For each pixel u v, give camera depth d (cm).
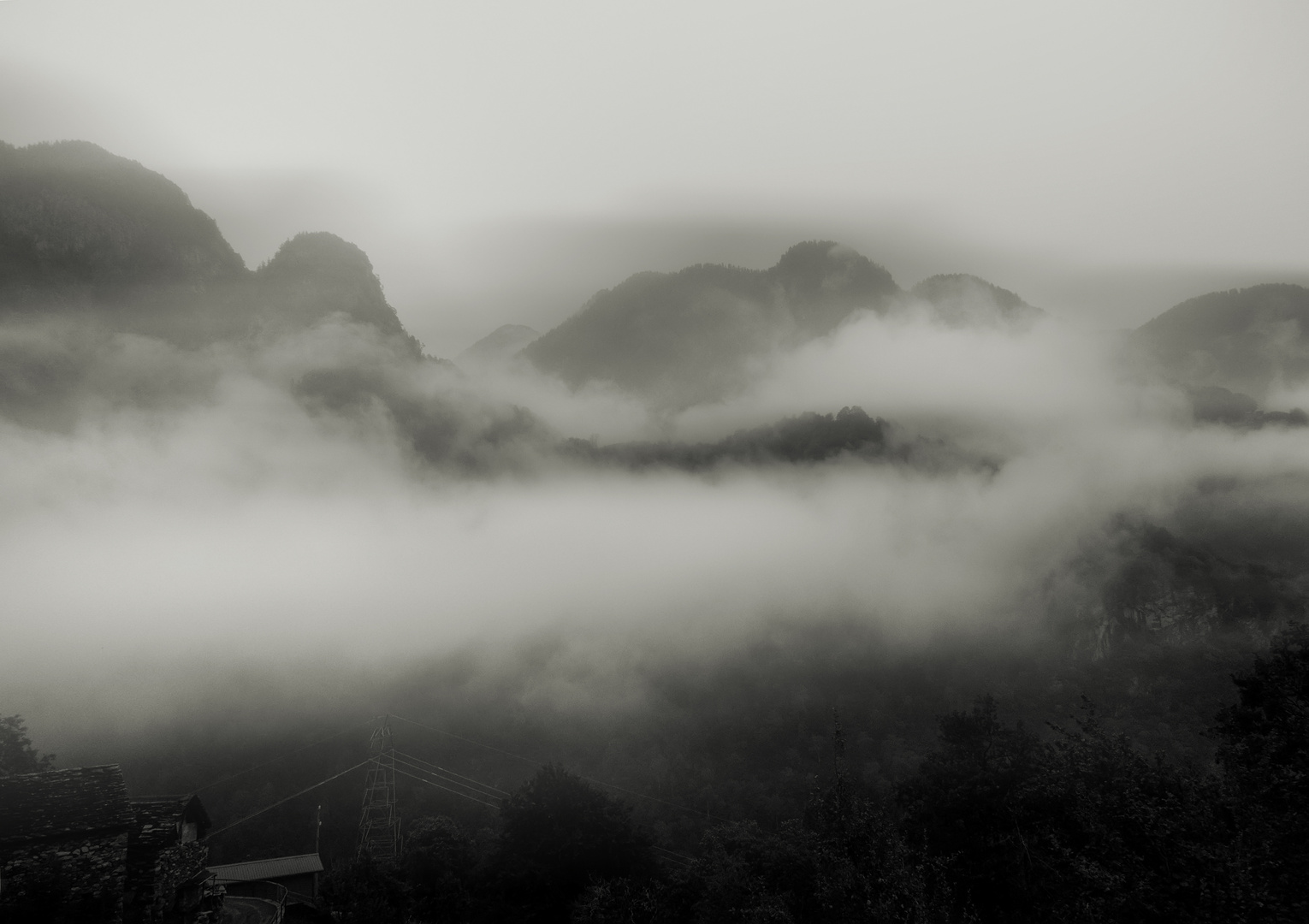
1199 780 3384
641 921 4759
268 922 5119
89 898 3078
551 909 5553
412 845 6294
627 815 6294
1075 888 3225
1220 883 2462
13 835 3044
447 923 5397
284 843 11806
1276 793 2891
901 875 3192
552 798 6103
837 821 3525
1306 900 2356
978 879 4209
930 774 5188
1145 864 2761
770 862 4419
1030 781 4194
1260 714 3722
